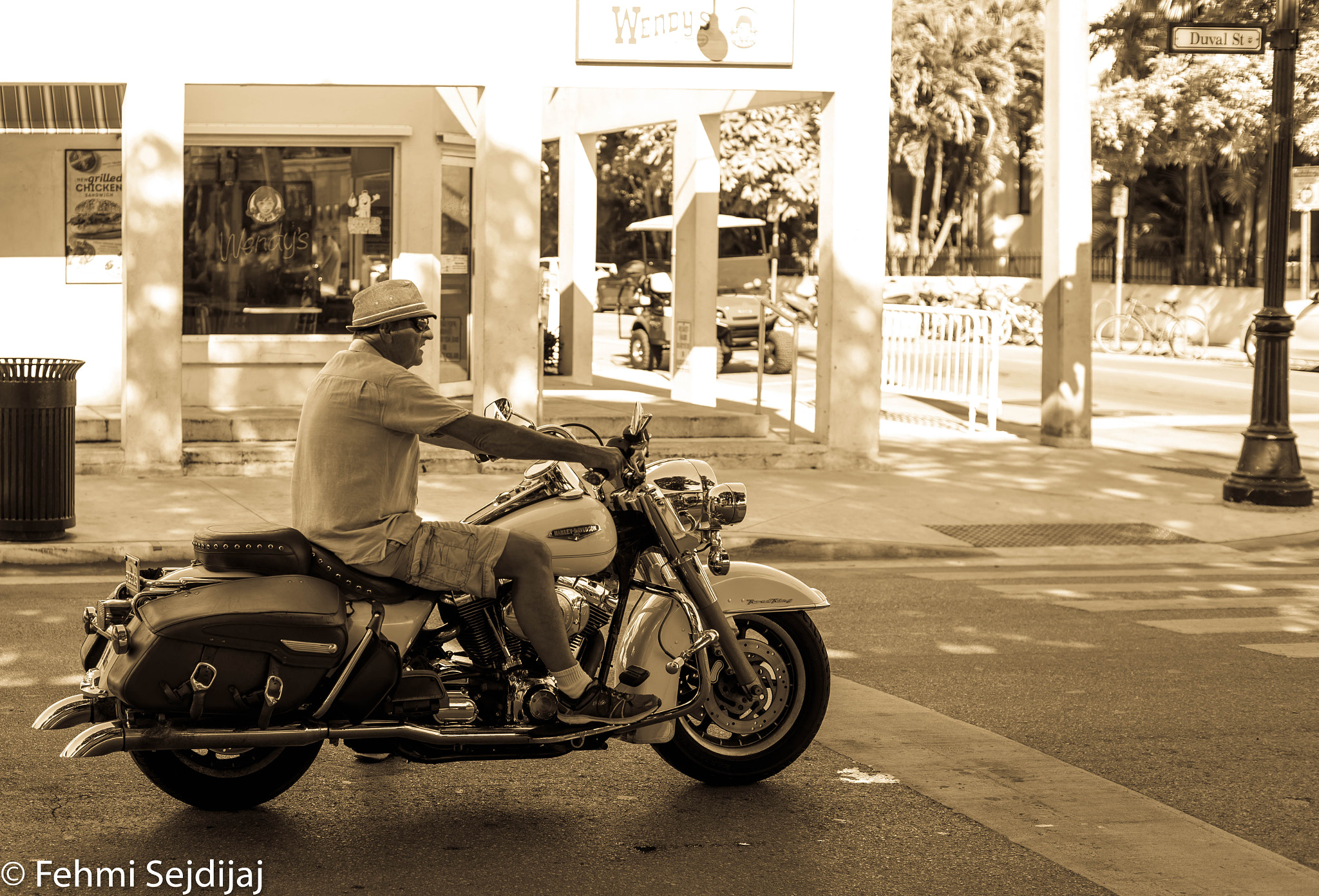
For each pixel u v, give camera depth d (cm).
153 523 1323
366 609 589
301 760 633
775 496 1566
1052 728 795
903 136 4391
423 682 596
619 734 632
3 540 1228
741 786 685
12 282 1828
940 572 1295
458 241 1997
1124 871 585
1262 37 1595
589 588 628
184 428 1678
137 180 1550
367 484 590
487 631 611
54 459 1236
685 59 1678
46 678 836
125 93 1550
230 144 1850
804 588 679
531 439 591
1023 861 593
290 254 1889
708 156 2130
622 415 1823
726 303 3086
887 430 2183
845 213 1727
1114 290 4459
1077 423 2017
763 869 579
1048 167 2023
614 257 5962
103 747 557
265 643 570
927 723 798
